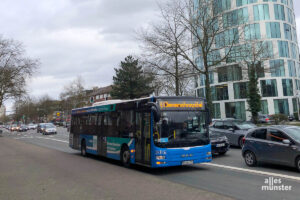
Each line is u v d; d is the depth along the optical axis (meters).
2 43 44.75
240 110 48.69
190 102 9.61
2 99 46.50
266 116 40.38
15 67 46.03
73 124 17.05
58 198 6.46
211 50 26.36
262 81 48.03
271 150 9.20
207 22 25.59
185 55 26.09
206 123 9.76
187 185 7.47
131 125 10.49
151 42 25.91
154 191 6.80
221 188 7.01
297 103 48.62
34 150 18.64
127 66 55.59
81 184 7.86
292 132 8.95
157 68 26.47
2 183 8.31
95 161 12.98
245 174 8.69
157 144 8.89
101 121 13.15
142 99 9.91
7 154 16.55
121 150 11.22
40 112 121.69
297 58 52.25
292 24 52.16
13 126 73.62
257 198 6.02
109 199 6.20
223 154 13.78
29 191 7.23
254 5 48.28
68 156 15.14
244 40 26.47
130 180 8.27
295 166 8.45
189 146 9.20
